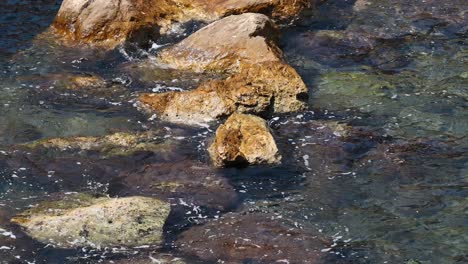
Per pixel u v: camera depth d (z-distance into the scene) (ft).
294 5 72.49
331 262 41.29
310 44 68.18
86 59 65.77
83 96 59.67
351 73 62.95
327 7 75.41
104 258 41.52
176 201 46.42
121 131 54.54
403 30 70.38
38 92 59.98
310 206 46.16
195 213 45.37
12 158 51.01
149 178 48.98
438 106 57.26
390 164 50.16
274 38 66.49
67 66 64.59
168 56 65.21
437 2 76.13
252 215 45.27
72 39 68.90
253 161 49.96
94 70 64.03
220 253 41.86
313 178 48.88
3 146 52.60
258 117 53.57
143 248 42.27
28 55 66.49
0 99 58.90
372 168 49.80
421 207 45.98
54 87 60.80
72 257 41.63
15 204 46.37
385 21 72.28
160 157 51.26
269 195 47.21
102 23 67.92
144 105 57.57
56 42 68.80
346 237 43.42
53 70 63.87
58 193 47.57
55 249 42.16
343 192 47.47
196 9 72.54
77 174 49.55
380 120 55.57
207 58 63.77
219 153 49.62
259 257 41.52
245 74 58.03
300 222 44.68
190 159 50.96
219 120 55.42
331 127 54.54
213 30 64.95
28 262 41.29
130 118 56.24
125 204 44.45
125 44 66.95
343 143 52.54
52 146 52.42
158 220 44.09
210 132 54.19
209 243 42.68
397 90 59.82
